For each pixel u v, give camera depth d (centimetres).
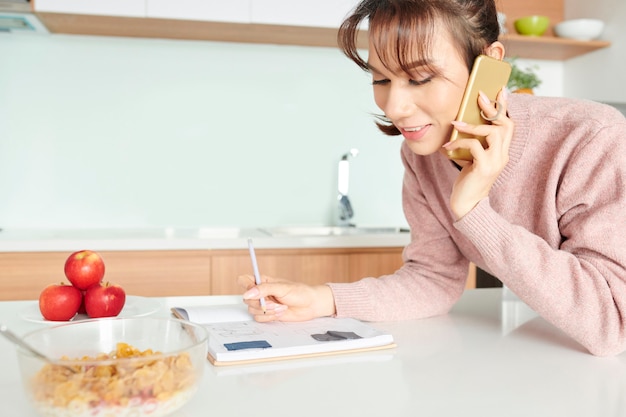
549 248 91
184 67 281
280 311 101
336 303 106
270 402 67
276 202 293
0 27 256
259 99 289
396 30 86
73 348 71
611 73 284
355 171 300
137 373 58
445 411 65
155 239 229
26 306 122
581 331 88
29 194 271
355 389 72
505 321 110
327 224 298
